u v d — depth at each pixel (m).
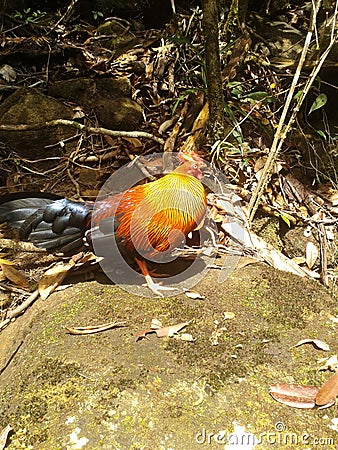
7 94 1.87
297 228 1.69
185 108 1.82
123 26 2.10
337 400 1.04
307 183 1.80
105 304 1.24
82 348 1.12
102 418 0.98
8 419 1.01
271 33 2.00
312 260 1.62
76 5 2.17
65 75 1.95
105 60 1.97
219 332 1.17
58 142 1.72
